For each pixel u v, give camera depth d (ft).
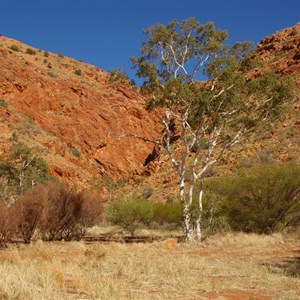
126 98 292.40
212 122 70.49
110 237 81.87
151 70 70.69
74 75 297.12
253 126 71.20
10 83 231.50
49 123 230.68
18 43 334.24
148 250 55.36
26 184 123.75
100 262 40.24
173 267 37.47
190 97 67.62
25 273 29.55
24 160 128.57
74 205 74.90
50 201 72.02
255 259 47.42
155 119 291.99
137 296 24.94
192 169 70.44
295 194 81.87
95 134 243.19
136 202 96.27
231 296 27.55
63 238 74.74
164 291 28.02
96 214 83.46
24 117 219.61
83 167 216.54
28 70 249.34
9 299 23.45
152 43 71.82
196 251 55.88
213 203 74.59
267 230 81.25
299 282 32.89
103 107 268.62
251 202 82.89
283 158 127.65
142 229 99.86
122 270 34.78
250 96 71.41
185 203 69.77
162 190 150.41
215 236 73.36
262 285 31.53
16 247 58.70
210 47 69.21
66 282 29.71
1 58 245.45
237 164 129.80
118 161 242.58
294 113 151.02
